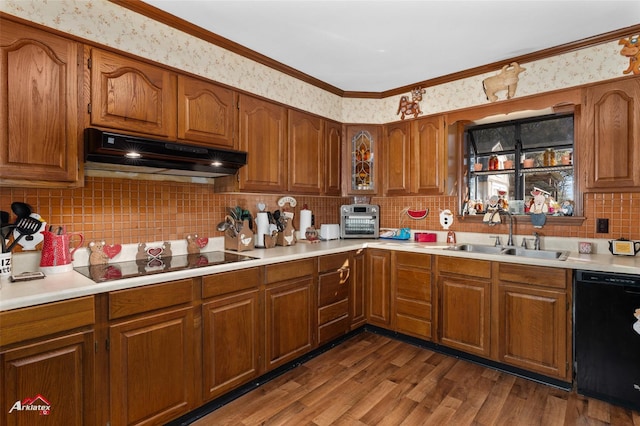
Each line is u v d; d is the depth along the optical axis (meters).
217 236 2.64
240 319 2.10
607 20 2.10
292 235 2.95
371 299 3.14
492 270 2.44
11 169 1.52
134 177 2.19
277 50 2.50
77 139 1.71
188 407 1.84
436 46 2.45
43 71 1.60
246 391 2.17
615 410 1.95
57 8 1.64
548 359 2.21
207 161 2.12
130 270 1.83
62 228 1.81
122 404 1.59
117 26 1.83
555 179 2.84
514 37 2.32
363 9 1.98
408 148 3.26
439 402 2.05
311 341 2.59
